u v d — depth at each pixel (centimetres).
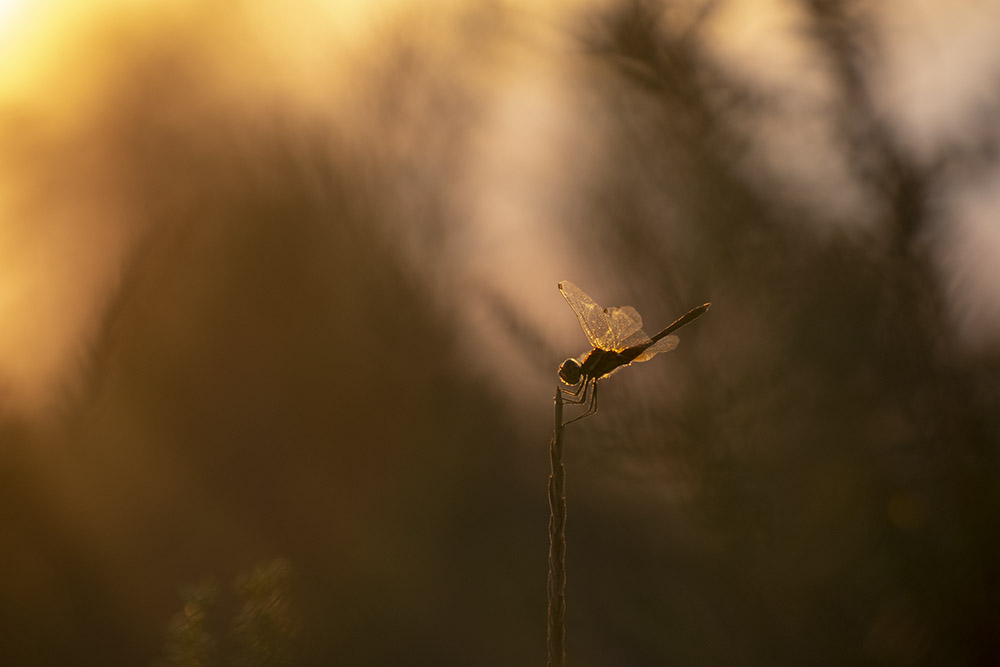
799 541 181
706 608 184
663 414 180
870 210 183
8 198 193
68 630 187
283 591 176
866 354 183
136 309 175
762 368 181
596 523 192
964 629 182
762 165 184
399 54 195
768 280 183
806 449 182
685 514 182
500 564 193
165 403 194
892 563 182
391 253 195
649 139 185
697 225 183
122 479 192
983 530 182
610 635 186
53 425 176
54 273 187
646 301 183
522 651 189
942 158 183
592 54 184
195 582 193
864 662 182
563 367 176
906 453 183
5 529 179
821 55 184
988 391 183
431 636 192
